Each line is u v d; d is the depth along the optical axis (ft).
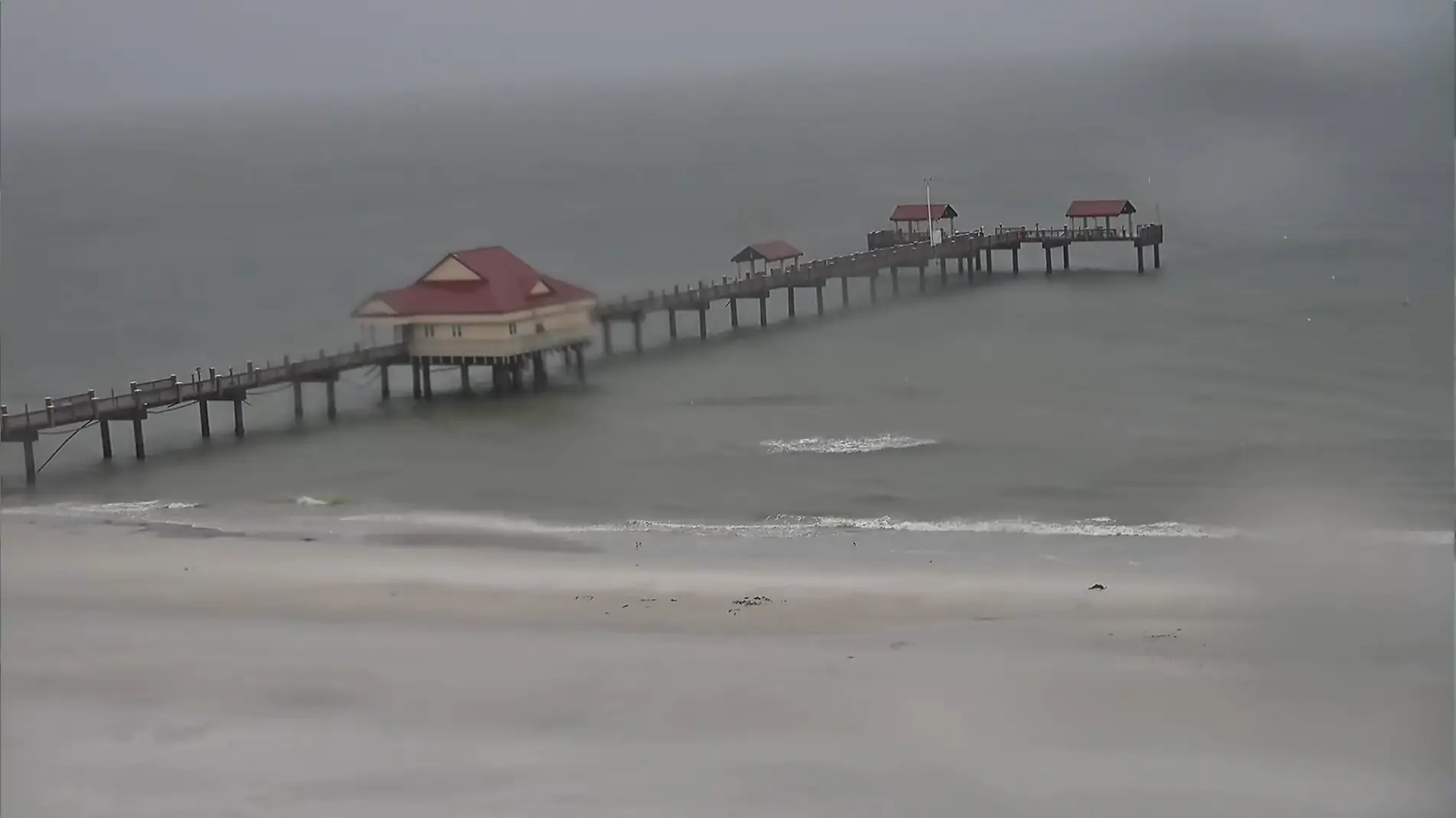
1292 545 185.68
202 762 120.06
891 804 111.24
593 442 270.46
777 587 169.37
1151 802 111.24
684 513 216.33
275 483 245.65
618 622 155.53
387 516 217.97
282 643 149.69
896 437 265.54
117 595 168.66
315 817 110.42
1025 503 215.92
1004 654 142.20
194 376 280.92
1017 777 115.65
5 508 230.48
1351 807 109.50
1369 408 271.28
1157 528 198.08
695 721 126.62
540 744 123.03
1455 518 197.16
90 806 111.75
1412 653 139.13
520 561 185.37
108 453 267.39
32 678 140.05
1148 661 139.33
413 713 128.88
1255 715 125.29
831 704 129.90
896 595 164.66
